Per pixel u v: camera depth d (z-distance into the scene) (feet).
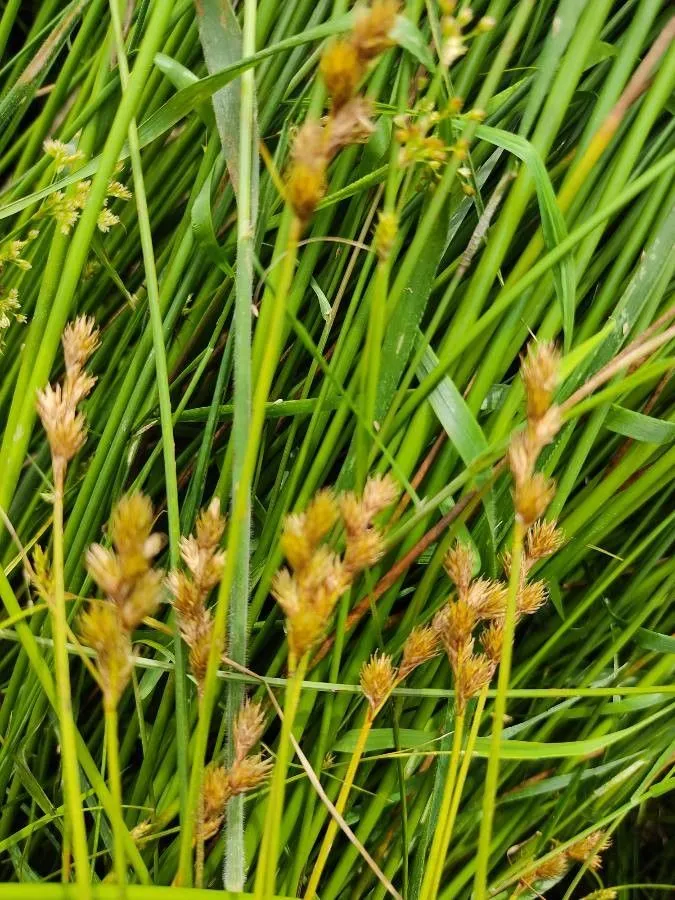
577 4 0.88
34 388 0.85
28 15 1.62
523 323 0.90
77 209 0.95
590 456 1.07
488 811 0.65
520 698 1.16
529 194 0.88
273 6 0.95
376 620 0.84
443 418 0.85
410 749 0.89
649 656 1.13
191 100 0.85
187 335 1.05
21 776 0.92
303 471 0.96
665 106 0.94
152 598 0.54
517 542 0.61
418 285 0.85
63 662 0.59
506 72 0.98
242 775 0.68
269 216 0.95
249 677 0.77
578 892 1.43
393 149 0.77
